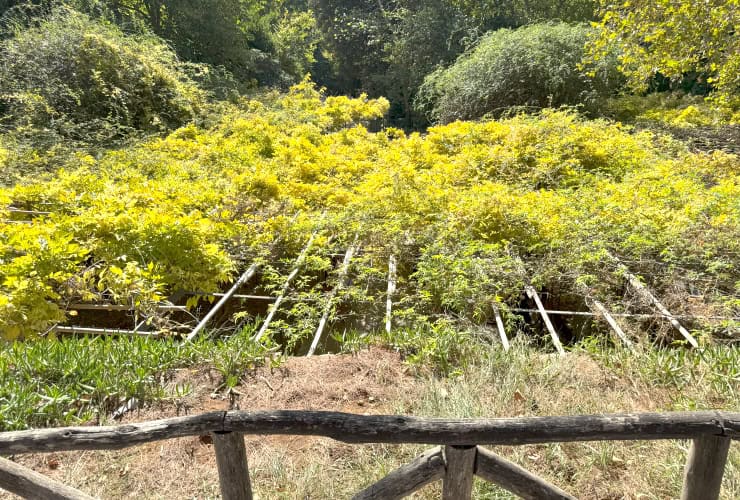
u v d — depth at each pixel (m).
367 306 4.87
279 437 2.56
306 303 4.50
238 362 3.15
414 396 2.90
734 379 2.83
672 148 9.89
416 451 2.36
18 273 3.78
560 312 4.11
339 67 29.66
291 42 27.19
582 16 20.55
